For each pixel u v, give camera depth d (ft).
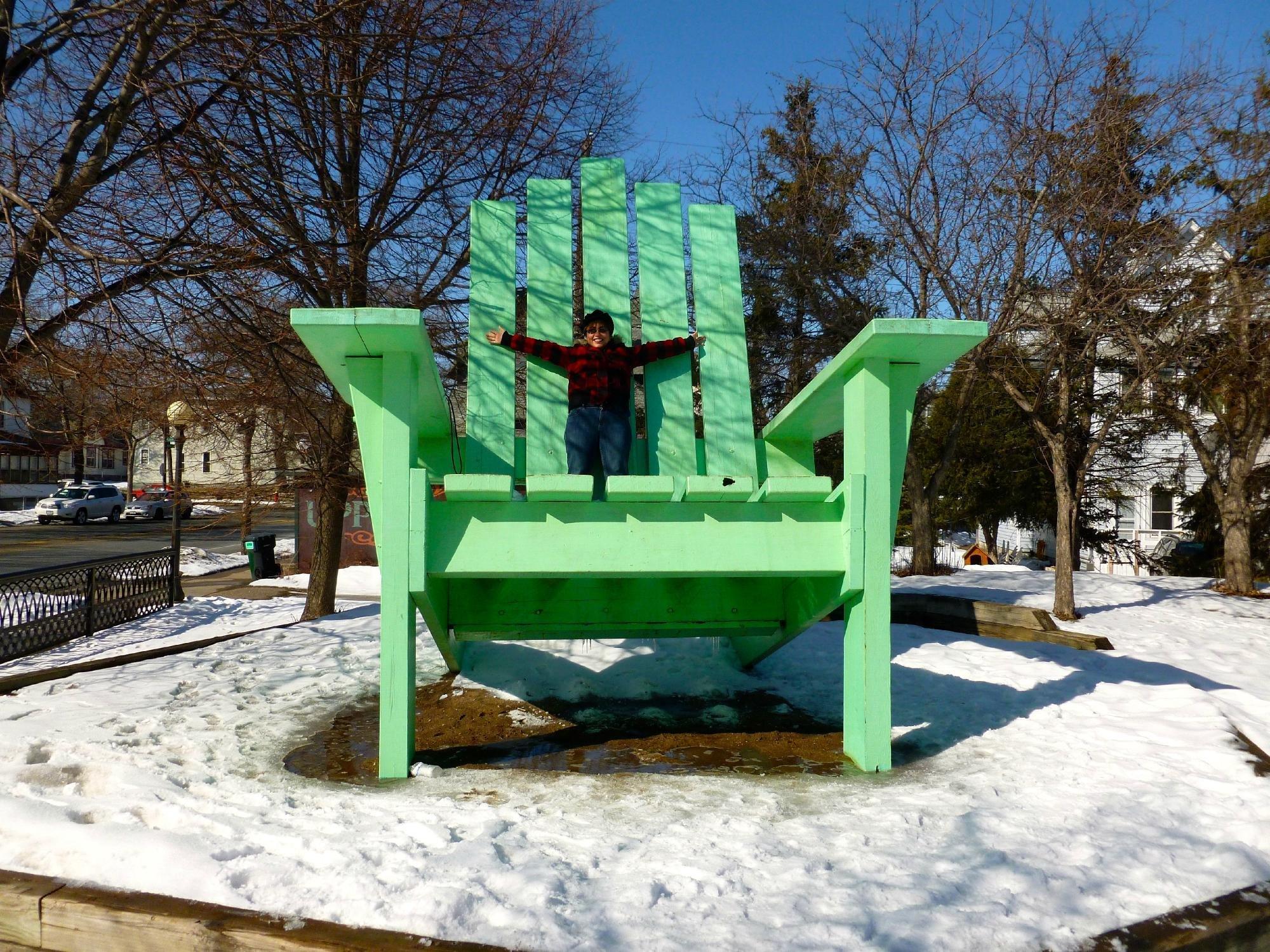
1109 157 26.09
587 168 16.37
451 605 13.85
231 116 22.68
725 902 7.03
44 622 25.89
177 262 19.56
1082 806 9.46
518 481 14.33
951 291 29.84
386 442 10.87
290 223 22.65
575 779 10.78
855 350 10.93
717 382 15.05
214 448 35.04
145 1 19.03
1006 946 6.42
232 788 10.29
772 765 11.61
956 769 11.30
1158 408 37.14
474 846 7.99
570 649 18.30
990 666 17.72
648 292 15.48
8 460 120.78
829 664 18.25
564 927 6.54
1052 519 60.85
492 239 15.53
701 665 17.48
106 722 13.38
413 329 10.03
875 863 7.82
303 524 54.08
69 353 21.49
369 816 9.12
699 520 11.31
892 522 11.40
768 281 40.78
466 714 14.56
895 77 30.83
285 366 23.67
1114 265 26.99
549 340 14.93
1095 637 21.93
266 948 6.46
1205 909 7.09
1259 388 33.01
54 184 19.36
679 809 9.45
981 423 59.98
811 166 36.47
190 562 57.16
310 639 20.68
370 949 6.28
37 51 19.48
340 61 23.52
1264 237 27.68
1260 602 31.55
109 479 147.23
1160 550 64.90
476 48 24.90
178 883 7.33
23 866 7.82
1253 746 11.83
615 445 14.15
